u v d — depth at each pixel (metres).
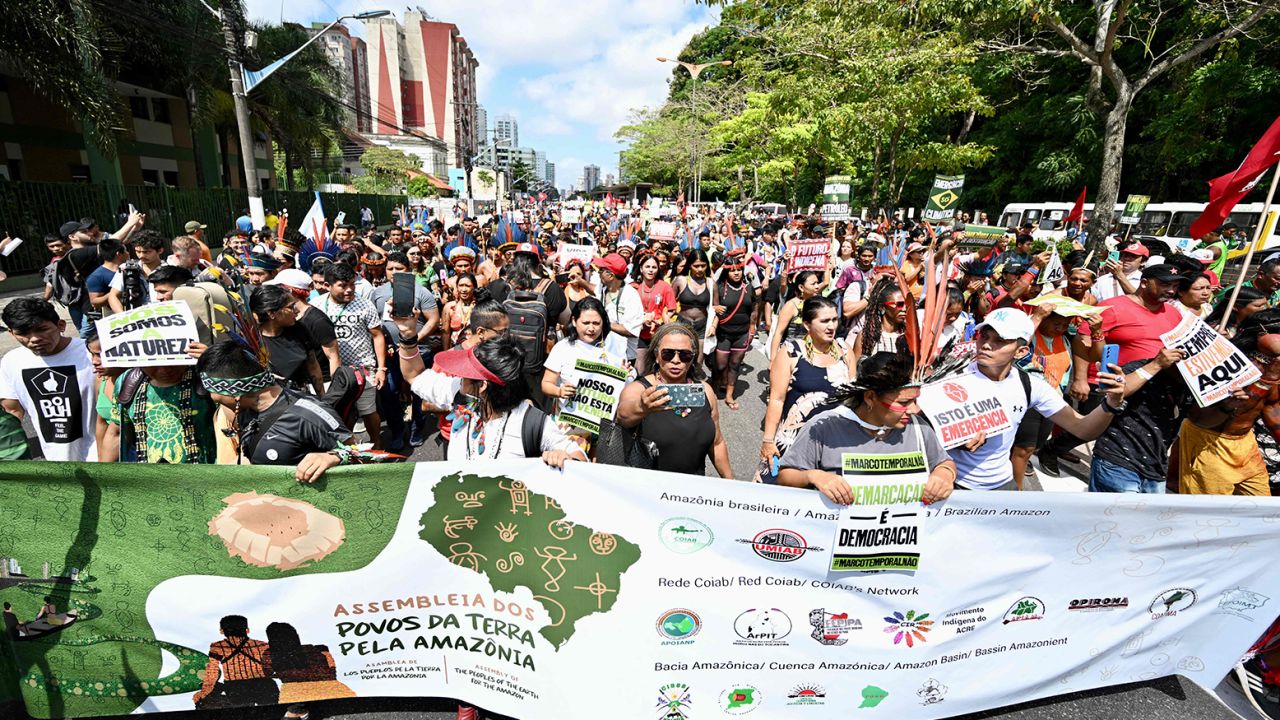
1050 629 2.83
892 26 12.80
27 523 2.48
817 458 2.69
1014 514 2.66
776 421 3.97
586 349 4.06
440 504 2.56
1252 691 3.15
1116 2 11.08
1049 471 5.40
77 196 15.41
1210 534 2.79
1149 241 15.74
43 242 14.36
